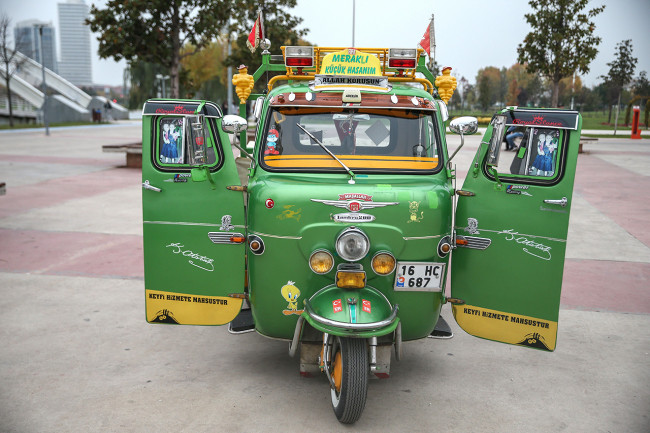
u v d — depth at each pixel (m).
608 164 18.70
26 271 6.95
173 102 4.12
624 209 11.33
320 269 3.76
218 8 17.08
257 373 4.51
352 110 4.29
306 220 3.76
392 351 4.96
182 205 4.20
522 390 4.32
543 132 3.89
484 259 4.13
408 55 5.04
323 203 3.73
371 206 3.73
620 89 48.53
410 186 3.91
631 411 4.04
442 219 3.86
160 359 4.74
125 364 4.62
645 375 4.60
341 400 3.61
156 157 4.16
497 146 3.89
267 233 3.83
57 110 44.50
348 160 4.18
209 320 4.36
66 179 14.08
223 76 50.44
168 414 3.86
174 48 17.28
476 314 4.24
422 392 4.26
